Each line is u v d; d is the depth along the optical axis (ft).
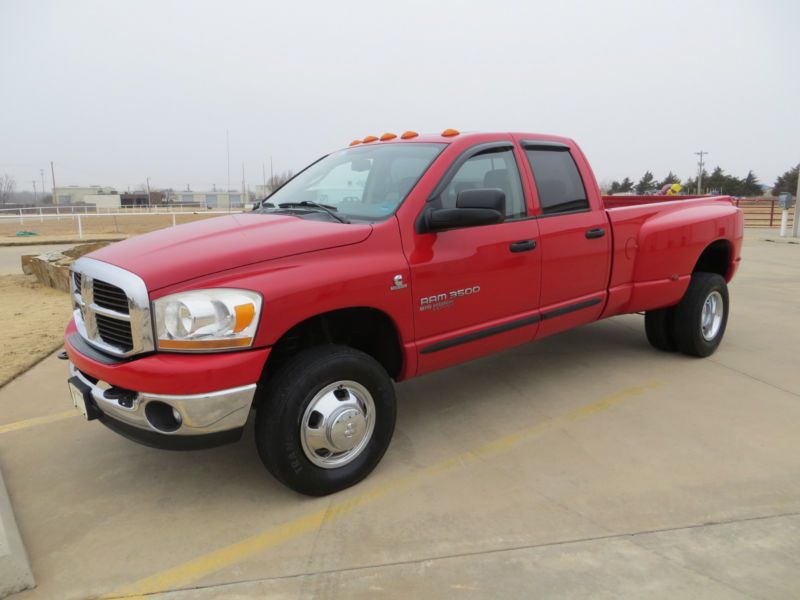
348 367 9.80
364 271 9.96
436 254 11.05
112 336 9.45
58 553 8.77
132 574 8.25
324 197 12.63
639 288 15.31
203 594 7.80
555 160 13.94
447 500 9.91
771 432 12.22
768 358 17.13
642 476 10.53
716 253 18.16
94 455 11.89
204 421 8.70
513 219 12.60
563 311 13.65
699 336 16.62
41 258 32.63
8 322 22.82
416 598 7.59
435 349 11.30
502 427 12.76
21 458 11.80
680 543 8.60
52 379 16.28
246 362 8.80
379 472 10.91
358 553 8.55
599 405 13.82
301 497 10.16
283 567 8.30
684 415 13.15
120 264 9.30
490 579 7.92
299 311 9.22
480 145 12.33
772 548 8.45
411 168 11.73
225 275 8.87
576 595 7.58
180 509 9.89
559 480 10.46
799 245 50.14
